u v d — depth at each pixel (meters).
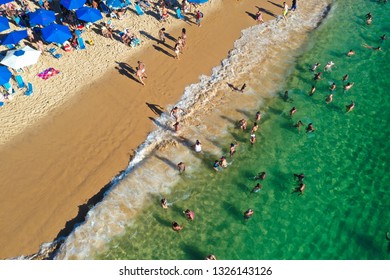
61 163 23.45
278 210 22.20
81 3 31.27
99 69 29.28
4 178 22.58
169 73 29.52
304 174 24.05
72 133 25.05
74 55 30.06
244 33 34.22
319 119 27.38
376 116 27.83
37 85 27.67
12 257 19.39
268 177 23.70
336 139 26.19
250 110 27.58
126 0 34.53
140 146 24.55
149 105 27.08
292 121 27.08
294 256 20.31
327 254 20.50
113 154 24.05
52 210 21.31
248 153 24.86
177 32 33.34
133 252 19.95
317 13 37.97
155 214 21.53
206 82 29.06
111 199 21.83
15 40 27.92
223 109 27.41
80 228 20.50
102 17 31.70
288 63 31.78
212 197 22.52
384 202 22.94
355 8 38.56
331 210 22.41
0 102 26.42
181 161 24.03
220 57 31.48
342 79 30.47
